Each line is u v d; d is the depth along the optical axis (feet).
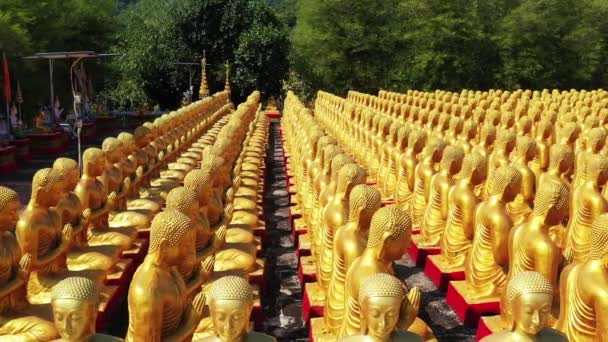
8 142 74.23
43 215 24.68
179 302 17.24
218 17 145.89
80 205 28.78
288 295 29.63
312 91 156.04
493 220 24.80
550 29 136.56
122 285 29.14
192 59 145.59
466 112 58.29
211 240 23.75
